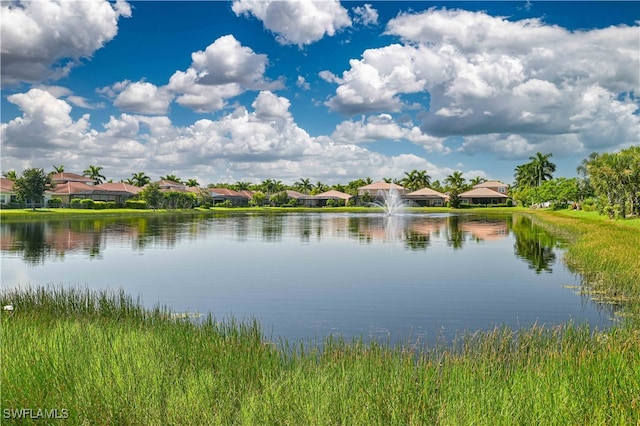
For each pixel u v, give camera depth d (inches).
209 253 1234.0
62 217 2770.7
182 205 4237.2
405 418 240.7
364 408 242.1
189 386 264.1
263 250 1305.4
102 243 1451.8
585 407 240.5
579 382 270.4
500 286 778.2
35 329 361.4
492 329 522.0
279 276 890.1
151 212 3526.1
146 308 633.6
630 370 287.3
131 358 295.9
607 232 1365.7
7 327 369.7
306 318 579.8
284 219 2893.7
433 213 3720.5
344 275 896.3
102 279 861.8
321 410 234.1
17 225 2134.6
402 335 500.4
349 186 6240.2
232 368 310.2
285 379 284.5
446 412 236.4
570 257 1046.4
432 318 578.2
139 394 251.1
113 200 4200.3
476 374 295.4
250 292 741.3
